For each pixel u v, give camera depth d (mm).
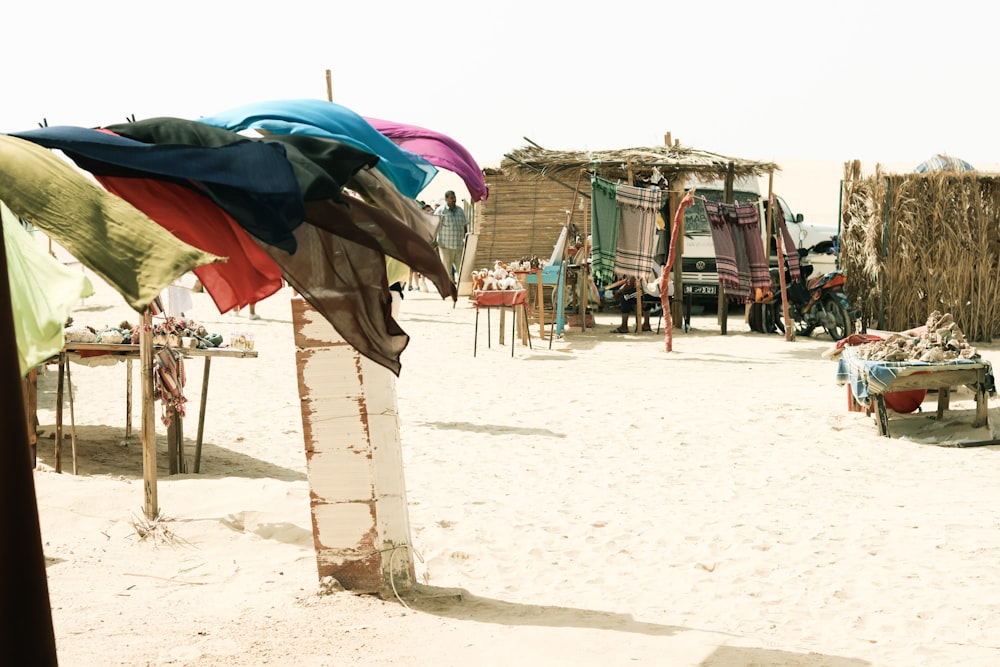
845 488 7859
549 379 13148
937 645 4664
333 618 5047
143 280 3338
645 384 12727
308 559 6141
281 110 4941
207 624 4945
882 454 9000
